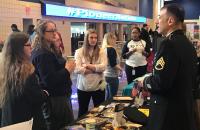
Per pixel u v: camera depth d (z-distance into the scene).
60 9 7.95
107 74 4.91
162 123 2.10
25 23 6.70
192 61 2.15
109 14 12.20
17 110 2.18
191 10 21.08
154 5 21.28
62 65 2.82
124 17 14.33
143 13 19.28
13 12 6.27
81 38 9.13
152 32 8.87
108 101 3.42
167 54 2.02
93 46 3.86
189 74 2.11
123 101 3.39
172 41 2.05
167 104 2.10
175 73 2.03
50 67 2.62
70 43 8.77
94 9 10.85
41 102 2.26
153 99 2.18
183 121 2.09
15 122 2.17
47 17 7.42
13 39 2.20
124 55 5.62
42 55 2.61
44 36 2.67
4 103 2.21
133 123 2.59
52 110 2.67
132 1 16.70
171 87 2.06
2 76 2.20
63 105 2.75
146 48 5.59
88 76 3.80
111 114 2.82
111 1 12.98
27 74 2.18
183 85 2.08
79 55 3.86
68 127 2.46
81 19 9.44
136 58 5.44
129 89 4.03
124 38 14.13
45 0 7.41
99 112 2.90
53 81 2.63
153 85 2.09
